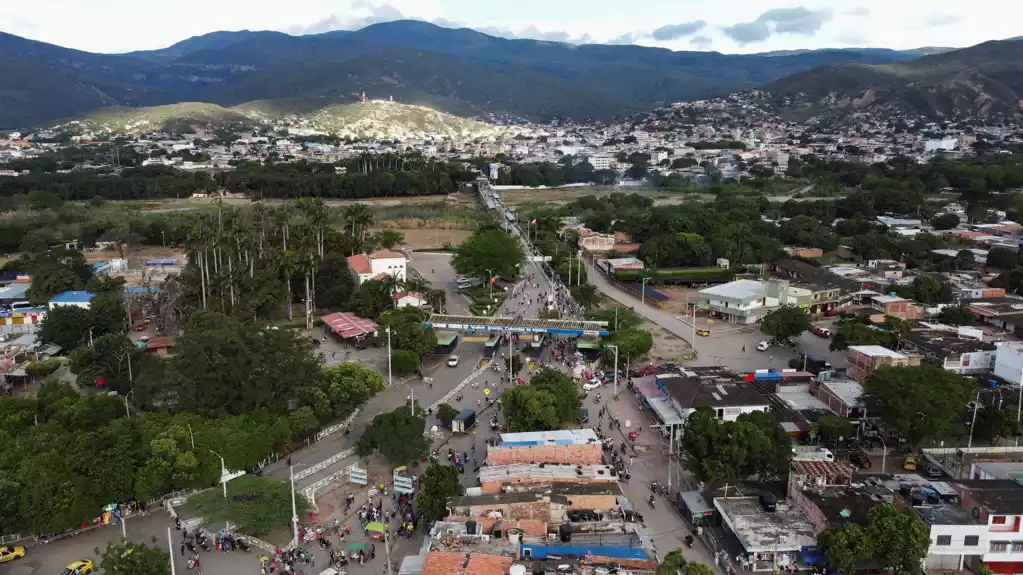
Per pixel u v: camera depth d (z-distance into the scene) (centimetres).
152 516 11575
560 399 14212
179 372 13738
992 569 10244
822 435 13825
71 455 11394
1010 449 13050
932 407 13038
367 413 15600
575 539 9806
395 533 11006
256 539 10756
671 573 8669
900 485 11488
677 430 14275
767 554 10031
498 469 12006
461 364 19000
